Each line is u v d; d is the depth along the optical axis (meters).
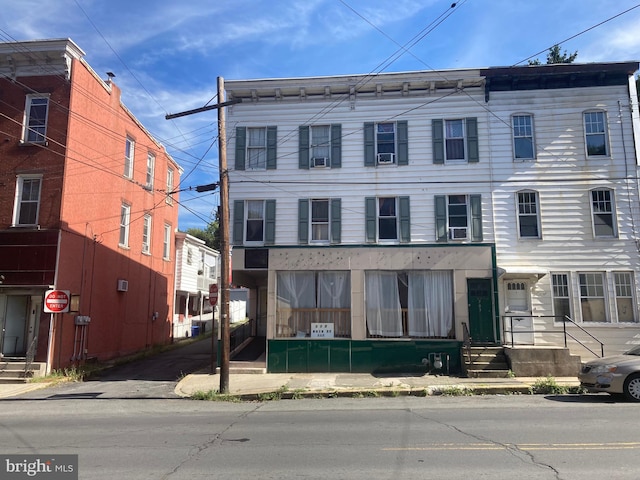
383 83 18.36
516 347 15.95
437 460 6.40
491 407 10.73
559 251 17.44
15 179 18.44
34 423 9.66
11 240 17.92
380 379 15.27
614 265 17.25
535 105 18.20
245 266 17.91
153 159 26.72
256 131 18.89
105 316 21.02
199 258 35.28
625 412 9.70
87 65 19.78
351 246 17.66
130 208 23.73
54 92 18.86
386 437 7.85
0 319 18.16
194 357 22.11
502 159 17.98
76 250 18.92
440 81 18.20
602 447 6.91
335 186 18.28
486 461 6.30
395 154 18.28
